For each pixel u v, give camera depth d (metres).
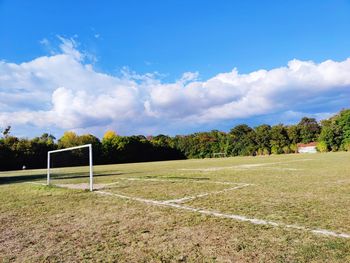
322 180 12.70
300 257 4.04
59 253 4.56
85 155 57.69
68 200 9.80
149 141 73.38
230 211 7.07
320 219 6.02
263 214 6.63
